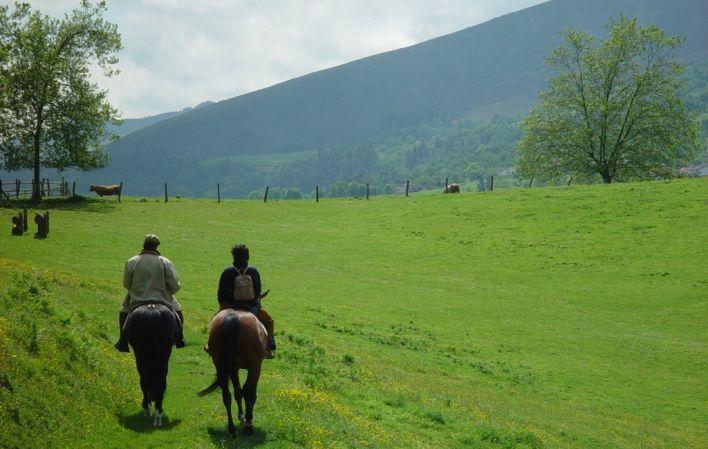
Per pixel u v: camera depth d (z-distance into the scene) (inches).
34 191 2437.3
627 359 1137.4
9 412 403.5
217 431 467.8
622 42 2957.7
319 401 589.0
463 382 914.1
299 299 1330.0
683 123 2933.1
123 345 502.6
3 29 2399.1
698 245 1777.8
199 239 1870.1
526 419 762.8
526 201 2380.7
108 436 434.9
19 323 545.0
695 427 861.2
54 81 2448.3
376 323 1219.2
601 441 725.9
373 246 1923.0
